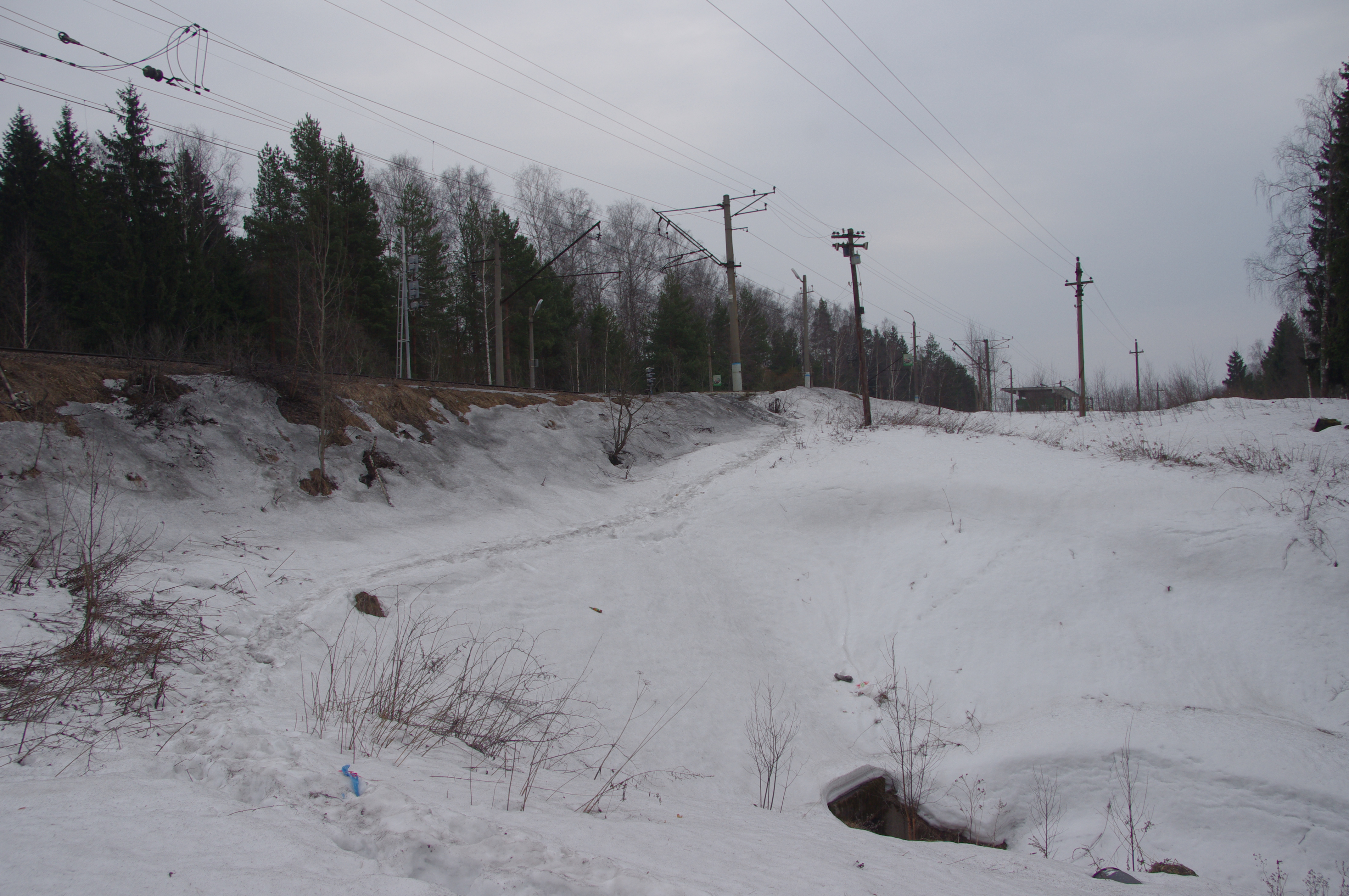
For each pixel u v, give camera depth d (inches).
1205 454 838.5
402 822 155.9
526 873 139.6
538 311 1585.9
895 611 560.7
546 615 451.8
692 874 163.5
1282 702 449.4
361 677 327.3
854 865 214.1
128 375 516.7
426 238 1585.9
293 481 531.8
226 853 141.6
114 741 213.8
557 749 324.5
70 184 1344.7
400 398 685.9
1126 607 526.3
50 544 364.5
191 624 327.3
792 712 448.1
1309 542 543.2
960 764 402.0
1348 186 1202.0
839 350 2514.8
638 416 943.0
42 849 135.4
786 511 701.9
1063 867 305.4
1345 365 1226.6
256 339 1268.5
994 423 1242.0
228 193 1728.6
